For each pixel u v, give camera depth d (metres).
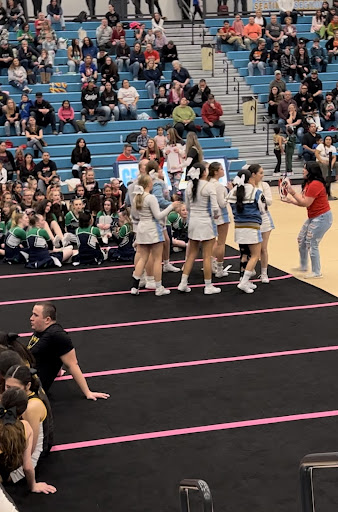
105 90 26.39
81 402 9.80
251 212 13.71
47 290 14.45
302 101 27.20
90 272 15.62
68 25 30.19
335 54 30.23
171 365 10.90
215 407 9.61
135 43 28.09
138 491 7.80
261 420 9.26
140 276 13.95
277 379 10.38
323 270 15.36
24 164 22.88
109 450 8.62
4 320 12.84
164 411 9.53
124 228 16.22
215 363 10.94
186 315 12.91
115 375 10.60
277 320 12.57
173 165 22.14
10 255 16.44
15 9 28.89
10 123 25.02
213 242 13.82
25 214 16.47
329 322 12.45
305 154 25.81
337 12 32.19
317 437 8.83
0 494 4.73
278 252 16.83
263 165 26.28
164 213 13.60
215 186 13.70
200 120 26.97
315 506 7.46
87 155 24.06
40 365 9.48
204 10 31.94
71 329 12.37
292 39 30.23
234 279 14.88
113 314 13.04
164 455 8.49
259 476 8.04
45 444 8.32
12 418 7.42
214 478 8.02
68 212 17.39
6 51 27.28
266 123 27.42
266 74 29.36
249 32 30.28
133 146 25.56
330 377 10.42
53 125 25.34
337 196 23.44
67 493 7.78
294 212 21.06
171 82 27.33
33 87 26.88
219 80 28.95
